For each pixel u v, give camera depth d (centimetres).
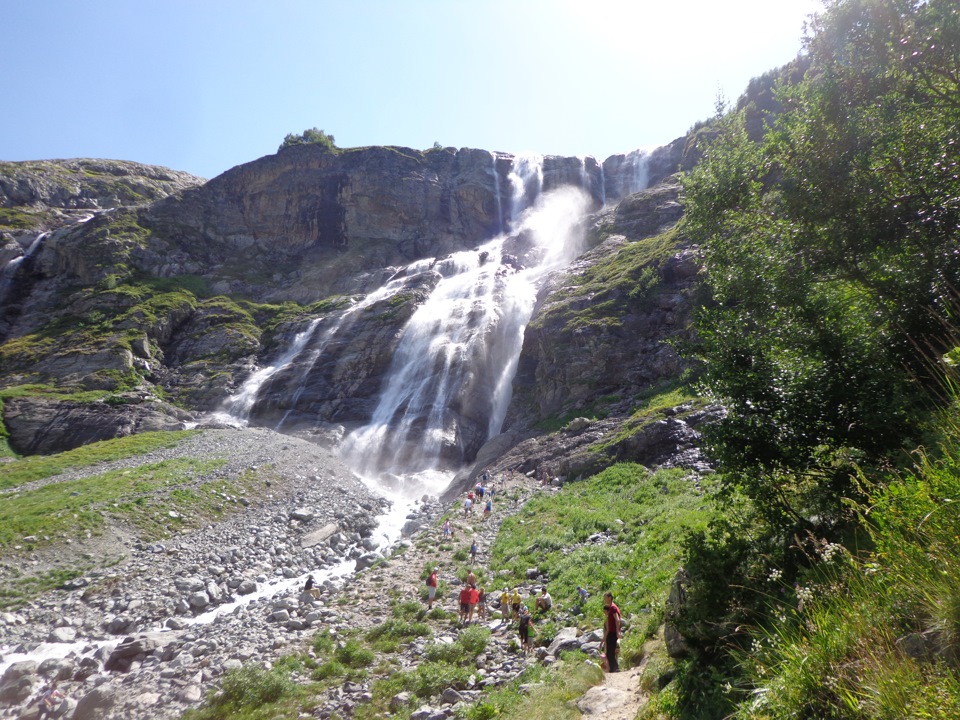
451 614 1962
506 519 3005
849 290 1115
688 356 1238
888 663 457
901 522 517
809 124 1241
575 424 4159
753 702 590
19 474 4272
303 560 3095
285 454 4650
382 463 5256
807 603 630
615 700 995
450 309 7019
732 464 1047
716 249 1300
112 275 8200
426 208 10312
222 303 8112
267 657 1755
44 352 6944
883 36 1190
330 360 6606
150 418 5766
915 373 936
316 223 10062
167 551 2988
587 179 10712
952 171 1070
